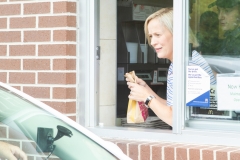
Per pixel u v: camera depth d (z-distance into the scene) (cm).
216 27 1078
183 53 1092
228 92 1060
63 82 1148
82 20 1172
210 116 1073
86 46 1173
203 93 1079
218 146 1042
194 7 1092
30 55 1187
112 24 1209
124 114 1214
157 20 1157
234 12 1065
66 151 748
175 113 1089
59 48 1152
